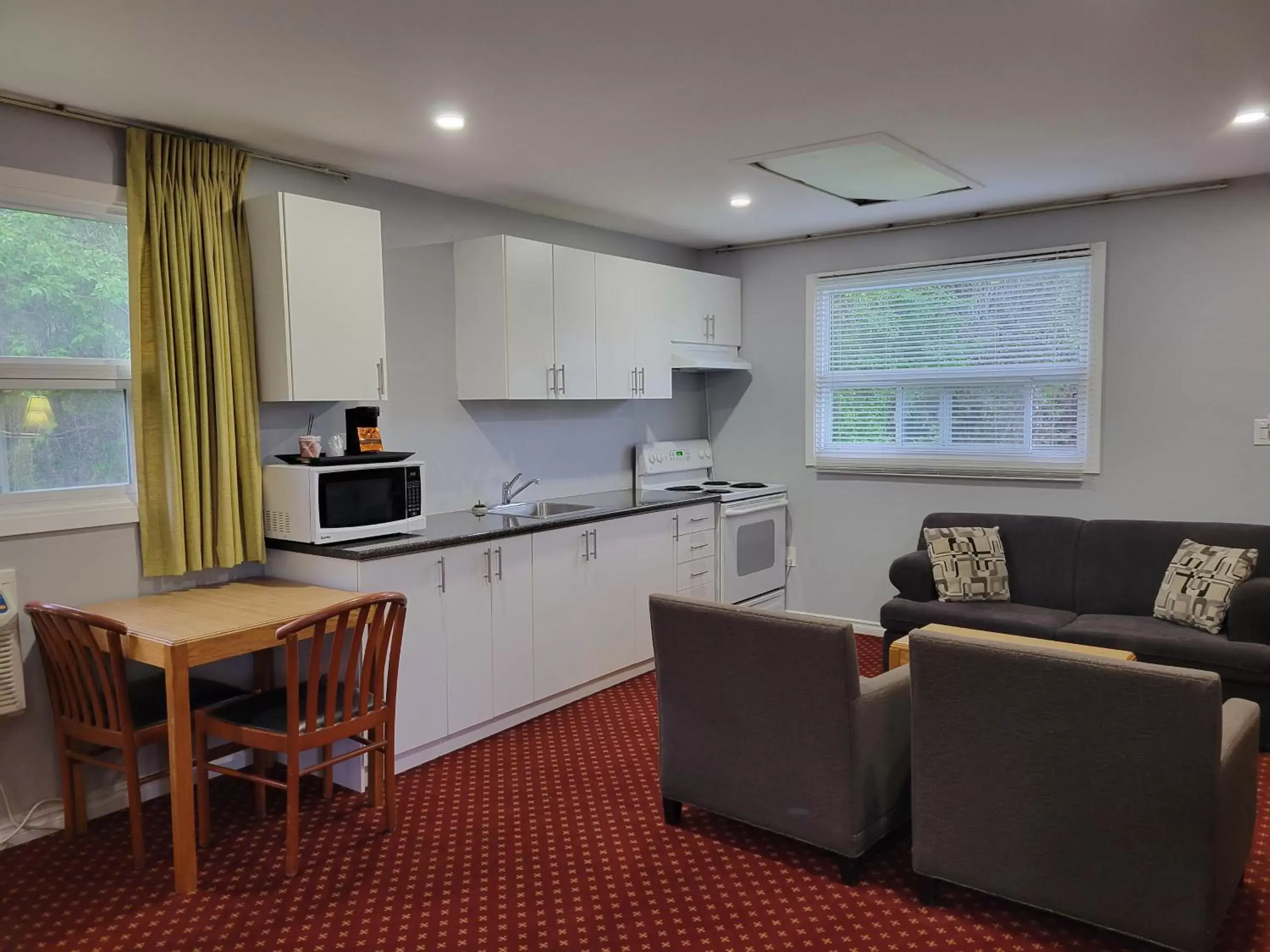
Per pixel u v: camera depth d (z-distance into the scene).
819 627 2.42
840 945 2.29
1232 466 4.21
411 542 3.36
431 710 3.47
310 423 3.68
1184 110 3.09
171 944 2.33
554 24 2.34
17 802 2.91
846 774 2.48
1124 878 2.10
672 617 2.75
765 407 5.66
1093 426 4.54
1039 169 3.88
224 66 2.59
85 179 2.98
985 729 2.25
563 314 4.36
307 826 3.00
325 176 3.71
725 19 2.32
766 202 4.44
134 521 3.12
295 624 2.57
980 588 4.30
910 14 2.30
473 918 2.43
